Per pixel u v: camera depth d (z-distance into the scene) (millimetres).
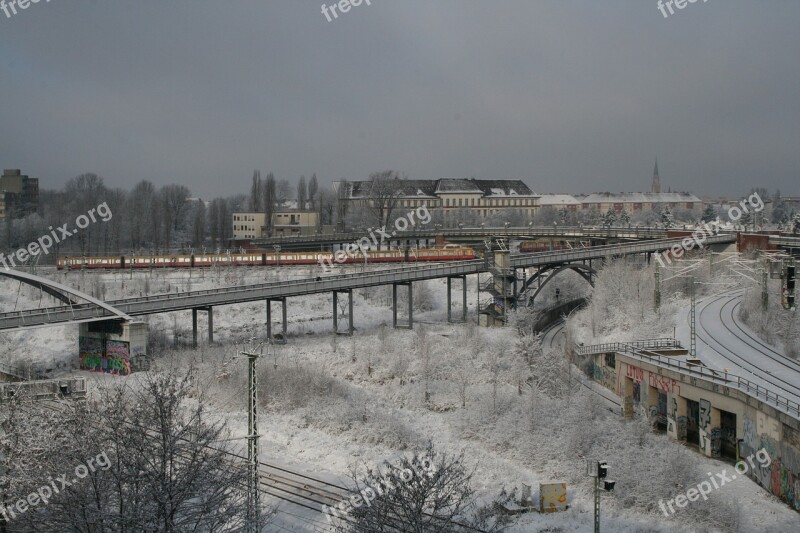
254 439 43250
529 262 125062
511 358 92250
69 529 39312
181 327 112250
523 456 63906
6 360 94625
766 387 64812
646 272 122000
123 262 142375
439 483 43125
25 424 45031
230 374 83500
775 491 53875
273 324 115938
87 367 93812
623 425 69062
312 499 53031
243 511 41844
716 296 115250
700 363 72375
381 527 39594
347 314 123375
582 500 55125
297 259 145500
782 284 95062
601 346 88688
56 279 131375
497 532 44062
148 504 39312
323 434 70250
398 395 83000
